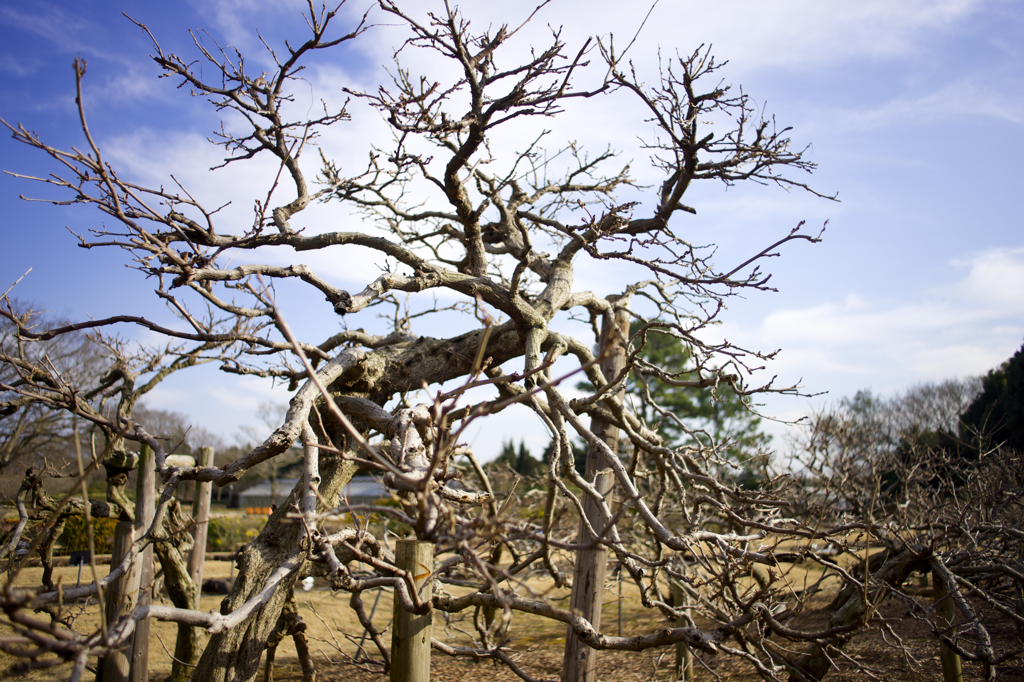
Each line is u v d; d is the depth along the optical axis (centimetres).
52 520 241
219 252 513
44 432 1556
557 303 765
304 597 1376
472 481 1144
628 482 550
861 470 895
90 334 766
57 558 1200
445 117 554
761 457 729
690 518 602
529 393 223
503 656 599
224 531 1872
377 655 987
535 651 1045
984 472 1053
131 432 480
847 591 780
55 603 307
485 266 761
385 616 1253
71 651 236
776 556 481
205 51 624
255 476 3384
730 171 670
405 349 694
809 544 498
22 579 1073
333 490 619
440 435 241
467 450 527
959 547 774
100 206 445
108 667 627
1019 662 768
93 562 238
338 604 1332
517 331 708
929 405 2581
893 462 1045
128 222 427
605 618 1304
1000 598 827
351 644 1062
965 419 2303
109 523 1226
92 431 467
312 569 585
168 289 498
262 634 537
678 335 678
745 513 655
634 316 845
